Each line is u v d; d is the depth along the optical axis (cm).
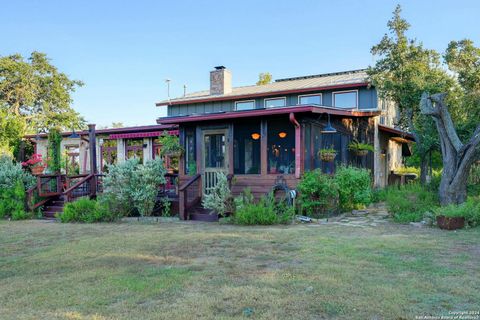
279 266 562
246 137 1214
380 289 443
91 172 1454
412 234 805
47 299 446
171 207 1265
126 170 1213
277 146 1159
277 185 1112
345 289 446
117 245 752
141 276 527
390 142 2111
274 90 2033
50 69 3622
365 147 1496
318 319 367
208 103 2286
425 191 1157
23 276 555
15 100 3503
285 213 1020
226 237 805
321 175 1127
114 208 1179
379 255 610
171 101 2350
